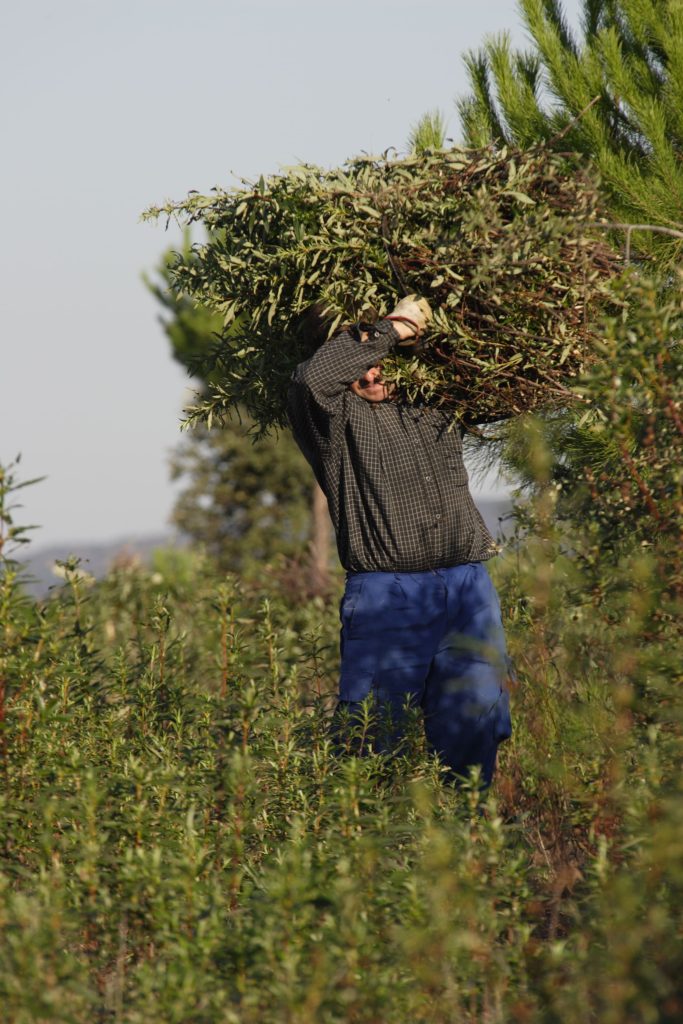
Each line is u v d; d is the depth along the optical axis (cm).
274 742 1216
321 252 1366
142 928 961
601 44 1989
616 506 1182
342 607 1479
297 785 1179
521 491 1352
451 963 861
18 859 1120
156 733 1366
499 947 905
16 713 1235
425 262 1337
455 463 1464
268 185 1389
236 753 1122
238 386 1547
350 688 1445
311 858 948
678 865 835
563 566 1118
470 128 2073
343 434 1441
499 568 1573
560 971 862
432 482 1438
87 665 1468
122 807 1073
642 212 1850
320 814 1095
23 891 1097
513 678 1162
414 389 1438
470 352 1362
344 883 846
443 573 1449
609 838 1027
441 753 1398
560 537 1160
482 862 934
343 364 1348
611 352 1066
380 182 1355
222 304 1466
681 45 1933
